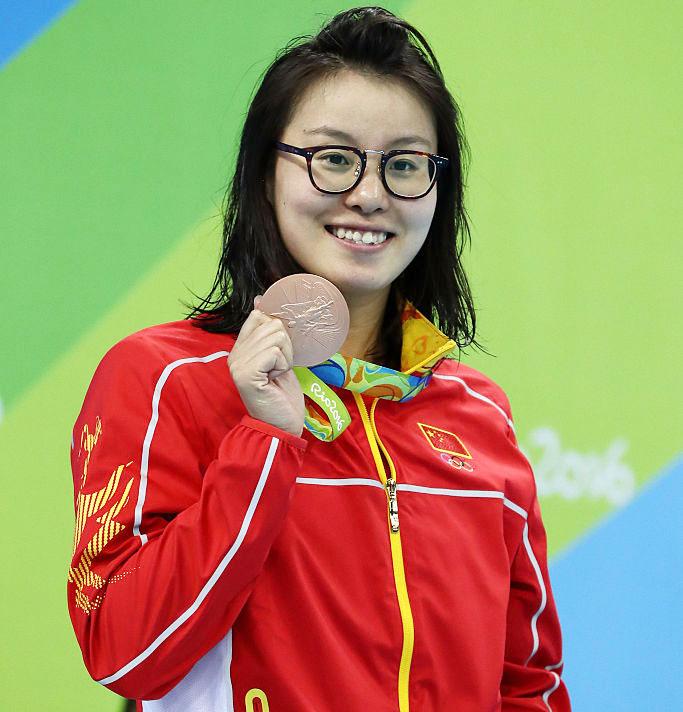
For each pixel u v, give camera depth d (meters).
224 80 12.05
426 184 6.60
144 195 11.88
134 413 6.12
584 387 12.25
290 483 5.71
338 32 6.61
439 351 6.91
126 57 11.96
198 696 6.08
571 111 12.48
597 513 12.12
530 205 12.38
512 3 12.48
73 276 11.74
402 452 6.76
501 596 6.75
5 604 11.31
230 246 6.86
